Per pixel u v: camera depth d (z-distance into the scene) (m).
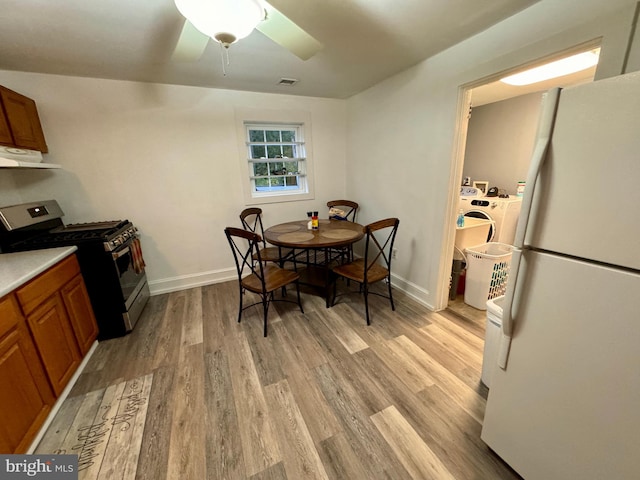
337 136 3.62
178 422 1.47
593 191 0.79
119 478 1.21
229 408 1.55
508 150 3.56
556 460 1.00
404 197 2.76
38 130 2.24
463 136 2.14
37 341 1.45
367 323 2.35
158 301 2.87
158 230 2.95
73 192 2.54
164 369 1.88
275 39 1.40
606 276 0.79
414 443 1.33
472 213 3.27
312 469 1.23
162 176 2.85
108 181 2.64
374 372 1.80
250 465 1.25
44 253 1.79
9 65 2.07
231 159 3.11
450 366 1.84
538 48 1.50
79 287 1.97
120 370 1.87
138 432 1.42
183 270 3.15
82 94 2.43
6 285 1.27
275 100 3.17
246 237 2.08
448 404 1.54
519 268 1.00
